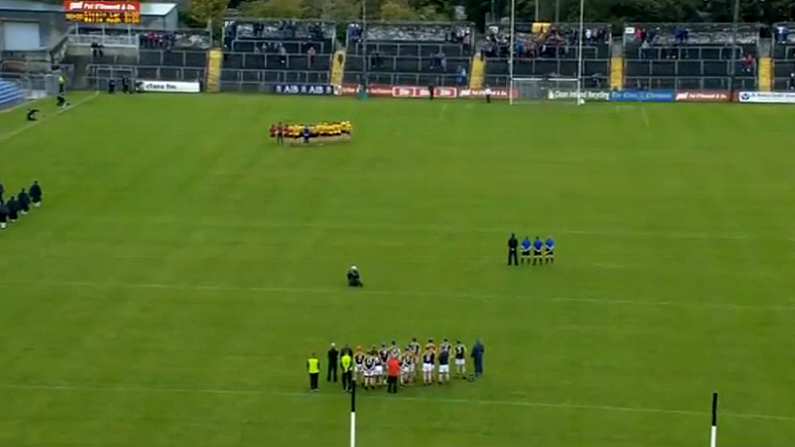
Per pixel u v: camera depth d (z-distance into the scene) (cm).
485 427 10888
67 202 17988
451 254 15788
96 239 16312
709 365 12244
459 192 18662
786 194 18475
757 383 11806
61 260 15462
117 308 13800
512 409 11250
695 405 11312
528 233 16700
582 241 16338
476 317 13588
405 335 13025
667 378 11931
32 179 19088
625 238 16475
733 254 15788
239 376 11956
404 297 14212
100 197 18238
